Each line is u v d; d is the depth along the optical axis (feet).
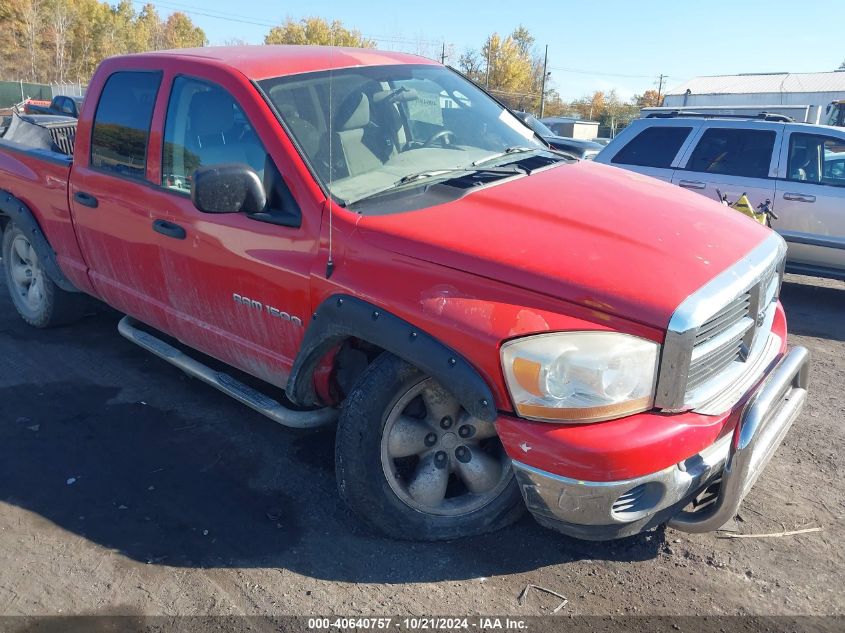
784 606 8.96
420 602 9.00
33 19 218.79
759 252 9.78
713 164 26.18
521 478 8.53
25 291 18.29
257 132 10.80
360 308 9.29
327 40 192.44
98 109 14.11
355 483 9.62
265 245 10.53
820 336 20.53
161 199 12.27
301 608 8.90
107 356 16.58
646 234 9.29
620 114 241.76
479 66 254.47
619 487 8.07
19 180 16.29
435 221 9.42
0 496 11.24
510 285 8.50
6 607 8.95
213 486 11.53
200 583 9.36
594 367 8.03
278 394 14.26
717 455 8.87
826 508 11.08
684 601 9.03
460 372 8.50
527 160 12.12
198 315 12.41
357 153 10.96
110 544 10.14
